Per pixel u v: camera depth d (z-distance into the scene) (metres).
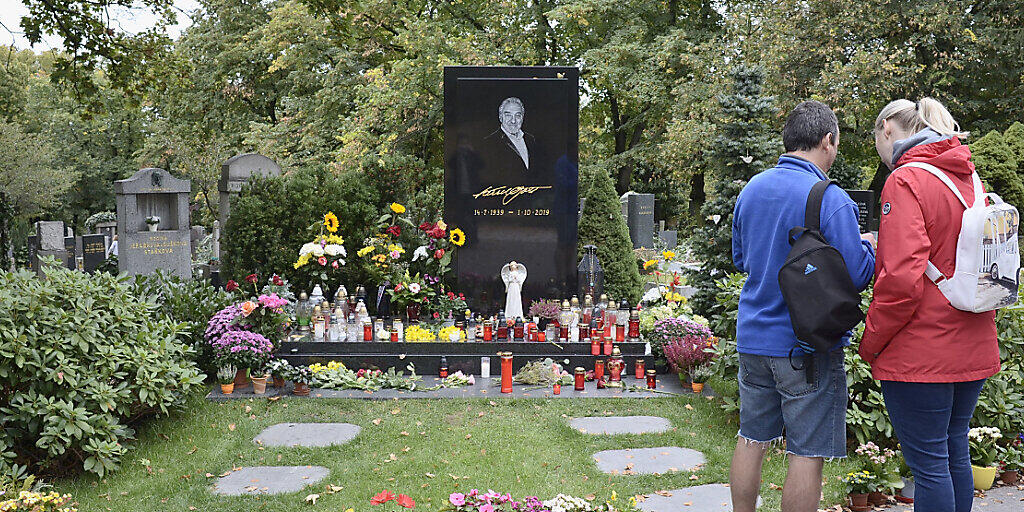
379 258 9.59
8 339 5.35
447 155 9.38
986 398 5.55
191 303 7.99
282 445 6.14
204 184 28.56
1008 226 3.17
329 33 12.73
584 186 24.41
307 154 22.48
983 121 20.59
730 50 21.02
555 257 9.47
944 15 18.83
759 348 3.41
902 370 3.28
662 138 25.03
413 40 19.03
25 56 37.12
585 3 22.56
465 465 5.65
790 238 3.31
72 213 39.25
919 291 3.10
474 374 8.28
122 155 39.56
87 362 5.79
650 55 23.66
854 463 5.44
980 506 4.73
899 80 19.20
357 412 7.04
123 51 11.79
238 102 28.73
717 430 6.46
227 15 27.22
